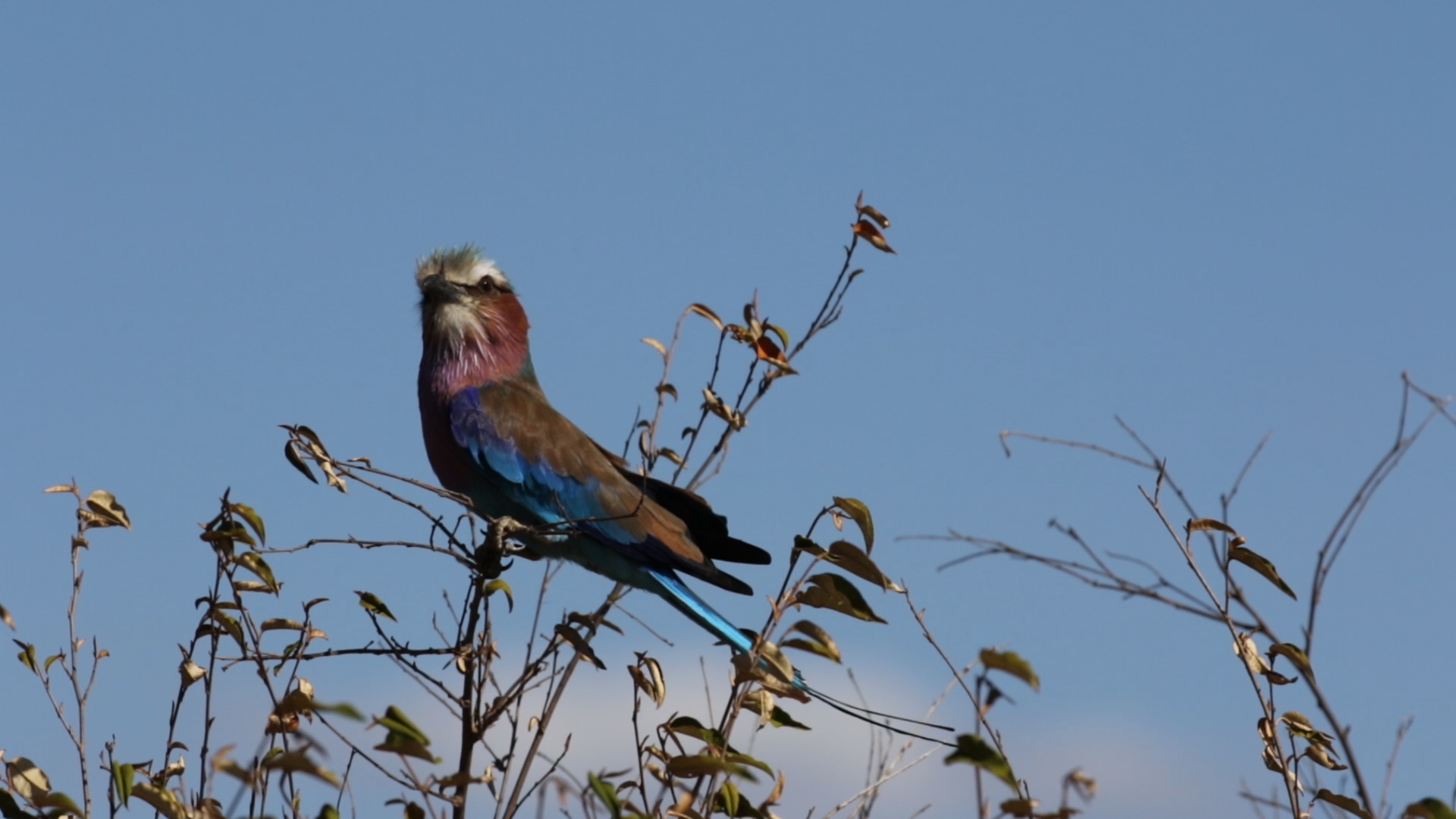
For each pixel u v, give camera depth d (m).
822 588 9.84
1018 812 7.96
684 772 9.41
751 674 9.81
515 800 10.53
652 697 10.24
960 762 7.63
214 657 10.15
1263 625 9.95
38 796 9.79
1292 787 10.20
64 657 10.59
